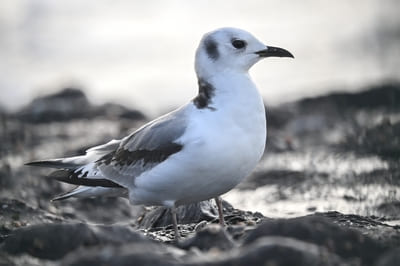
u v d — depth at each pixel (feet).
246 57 35.24
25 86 102.68
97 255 25.77
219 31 35.55
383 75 95.66
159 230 39.01
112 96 95.76
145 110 85.20
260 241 26.02
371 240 29.09
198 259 25.79
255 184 53.57
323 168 55.26
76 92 81.82
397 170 51.55
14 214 43.55
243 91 34.47
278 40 120.06
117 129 70.79
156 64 110.32
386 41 115.14
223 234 29.35
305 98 78.95
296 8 138.41
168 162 33.76
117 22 134.51
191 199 35.27
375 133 61.26
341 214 36.83
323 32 123.13
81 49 120.06
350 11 133.49
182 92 96.68
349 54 109.81
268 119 71.41
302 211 45.39
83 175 37.93
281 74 100.58
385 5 134.72
